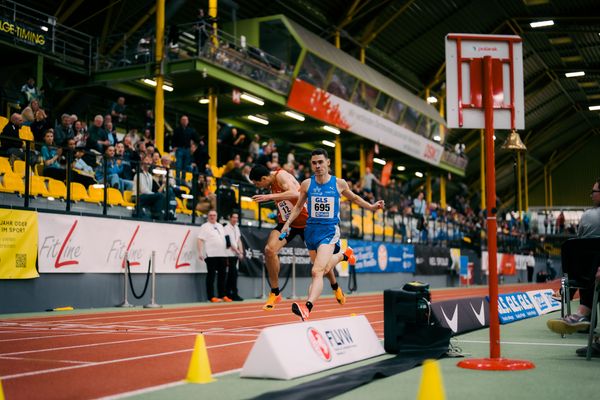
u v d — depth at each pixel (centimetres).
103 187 1377
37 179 1249
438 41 3631
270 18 2453
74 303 1254
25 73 2034
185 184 1573
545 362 574
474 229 3550
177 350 662
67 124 1469
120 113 1931
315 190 715
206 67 2023
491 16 3612
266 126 2862
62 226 1233
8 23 1830
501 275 3769
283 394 416
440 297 1936
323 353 541
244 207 1795
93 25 2338
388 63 3644
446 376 496
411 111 3403
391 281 2520
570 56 4209
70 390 452
